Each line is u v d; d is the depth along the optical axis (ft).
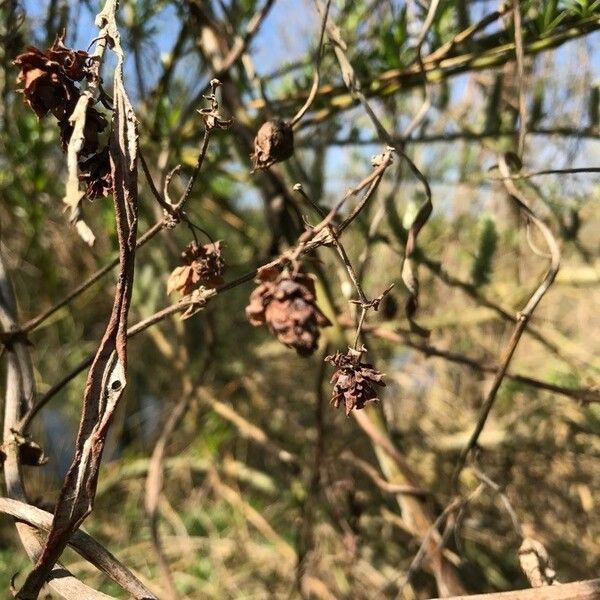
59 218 1.81
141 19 1.40
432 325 1.81
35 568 0.52
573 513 1.72
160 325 2.03
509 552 1.70
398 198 1.54
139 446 2.45
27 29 1.33
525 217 0.92
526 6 1.02
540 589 0.56
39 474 2.21
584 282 1.54
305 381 2.27
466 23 1.12
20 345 0.81
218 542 2.03
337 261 1.15
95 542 0.55
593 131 1.20
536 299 0.87
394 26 1.21
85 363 0.75
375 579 1.65
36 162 1.47
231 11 1.33
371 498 1.79
